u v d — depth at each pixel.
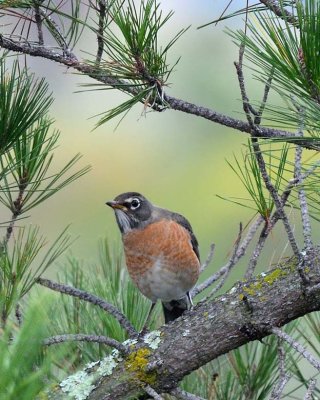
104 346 6.82
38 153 6.10
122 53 6.00
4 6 6.18
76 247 12.51
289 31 4.84
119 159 13.74
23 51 6.20
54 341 5.23
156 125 13.97
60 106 14.13
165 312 9.87
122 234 9.73
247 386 6.70
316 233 11.90
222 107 12.78
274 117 4.98
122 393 6.26
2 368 2.87
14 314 5.29
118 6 5.93
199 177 13.31
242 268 11.42
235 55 12.97
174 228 9.61
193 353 6.36
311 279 6.11
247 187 6.57
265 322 6.22
